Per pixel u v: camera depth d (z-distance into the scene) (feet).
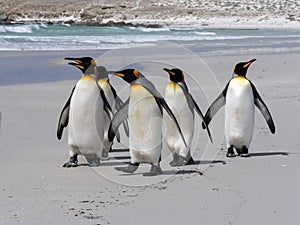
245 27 262.88
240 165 34.91
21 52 108.99
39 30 207.72
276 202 27.35
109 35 182.91
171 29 229.45
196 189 29.68
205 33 206.18
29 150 38.91
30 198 28.09
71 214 25.63
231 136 37.01
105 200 27.86
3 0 361.51
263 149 39.45
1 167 34.27
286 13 335.06
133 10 361.30
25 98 59.41
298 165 34.86
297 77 78.59
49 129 45.73
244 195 28.53
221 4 365.81
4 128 45.32
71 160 34.78
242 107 36.47
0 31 193.16
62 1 382.22
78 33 194.18
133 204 27.17
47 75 77.82
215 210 26.20
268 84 71.10
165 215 25.55
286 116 50.72
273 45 142.20
